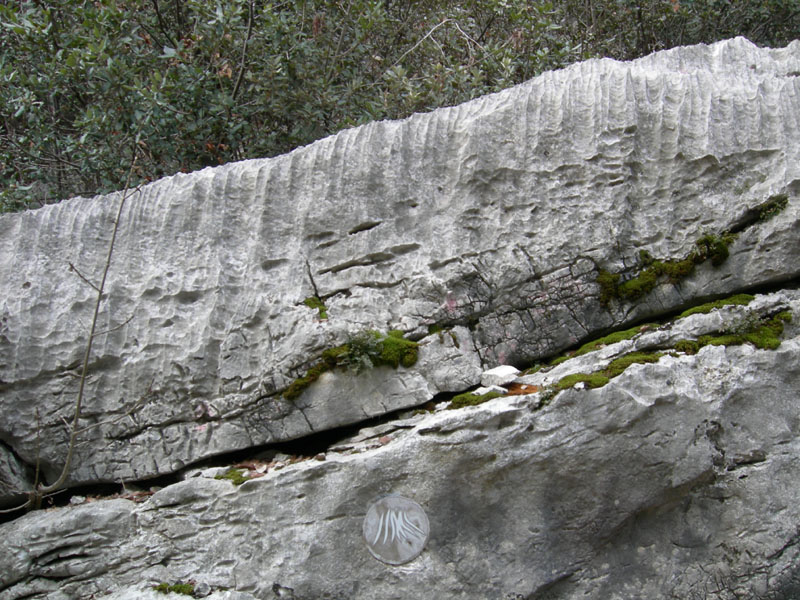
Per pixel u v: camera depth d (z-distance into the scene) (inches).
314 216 162.1
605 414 138.8
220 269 160.9
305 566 140.6
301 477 143.8
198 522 147.9
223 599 139.7
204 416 159.8
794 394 145.9
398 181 161.8
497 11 268.5
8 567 146.3
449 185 161.8
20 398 162.1
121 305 162.7
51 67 225.0
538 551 139.8
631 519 142.3
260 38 240.2
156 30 260.1
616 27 311.7
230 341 158.6
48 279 163.6
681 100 161.5
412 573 138.3
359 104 245.9
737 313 149.6
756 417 143.9
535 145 160.4
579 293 157.9
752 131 158.6
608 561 141.8
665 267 157.3
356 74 253.4
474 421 138.4
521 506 140.5
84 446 162.4
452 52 281.1
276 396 155.6
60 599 144.3
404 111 238.1
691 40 310.3
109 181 234.5
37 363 161.5
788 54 174.7
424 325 157.2
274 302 158.6
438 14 278.2
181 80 230.5
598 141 159.3
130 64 234.2
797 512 140.5
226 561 144.3
